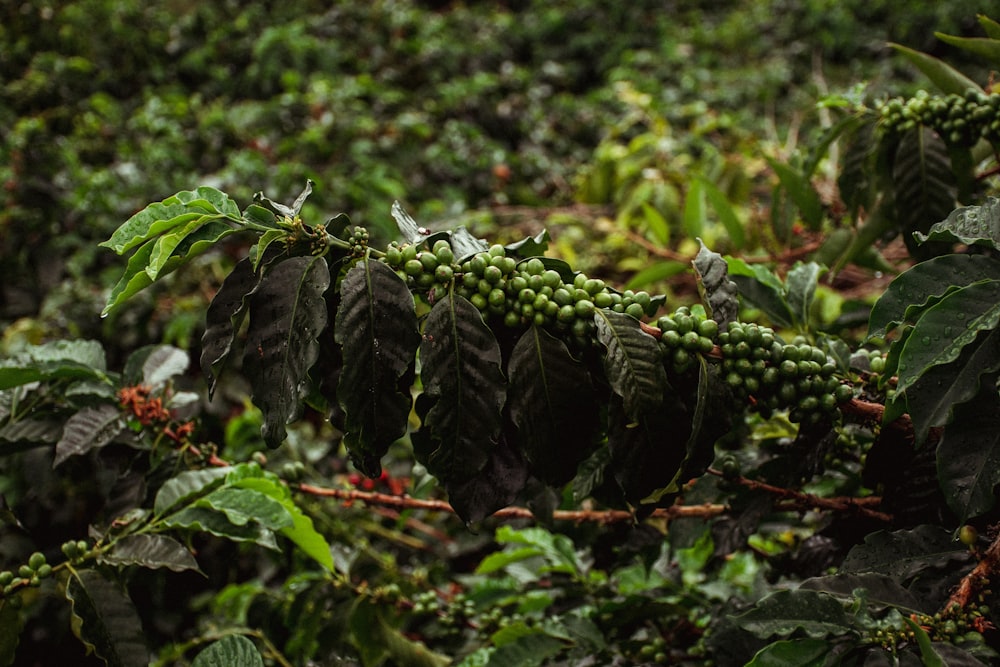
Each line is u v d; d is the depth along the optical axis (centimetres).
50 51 366
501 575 143
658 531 105
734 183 257
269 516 93
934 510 89
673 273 159
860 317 112
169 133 312
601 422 90
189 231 80
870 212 115
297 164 286
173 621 159
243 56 411
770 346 83
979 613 82
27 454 113
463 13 509
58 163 275
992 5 475
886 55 496
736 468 96
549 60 502
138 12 402
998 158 104
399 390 84
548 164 371
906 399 81
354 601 117
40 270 249
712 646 94
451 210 297
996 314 79
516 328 84
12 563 123
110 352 236
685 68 493
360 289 80
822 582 84
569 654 104
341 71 422
